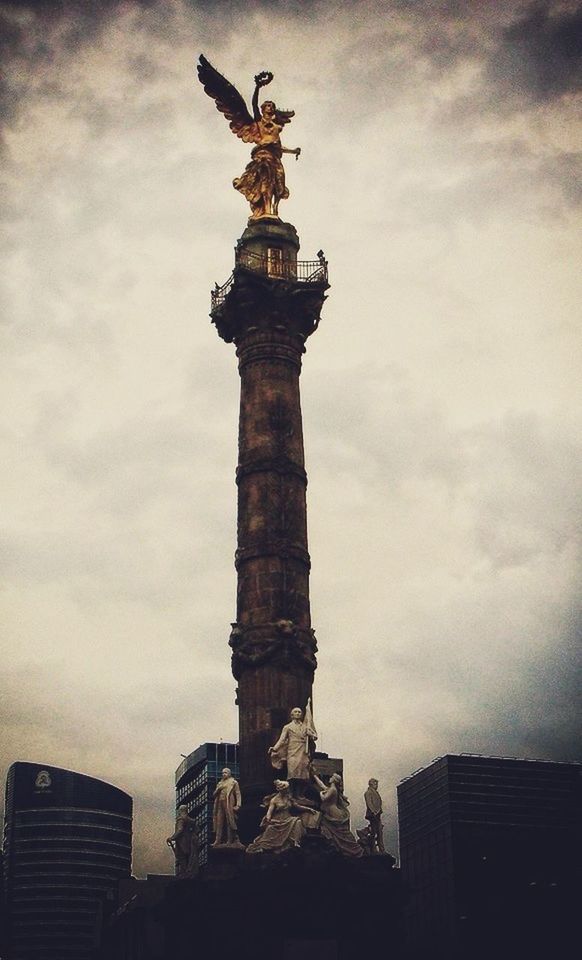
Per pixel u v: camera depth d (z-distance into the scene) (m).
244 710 67.44
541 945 129.88
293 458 72.12
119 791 188.75
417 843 138.88
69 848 181.62
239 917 60.88
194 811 142.88
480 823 134.00
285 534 70.12
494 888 131.38
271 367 73.62
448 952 128.75
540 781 137.50
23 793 184.50
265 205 77.56
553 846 135.25
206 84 78.50
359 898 62.62
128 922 89.44
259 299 73.88
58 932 177.50
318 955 61.03
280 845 61.97
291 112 80.12
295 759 64.00
